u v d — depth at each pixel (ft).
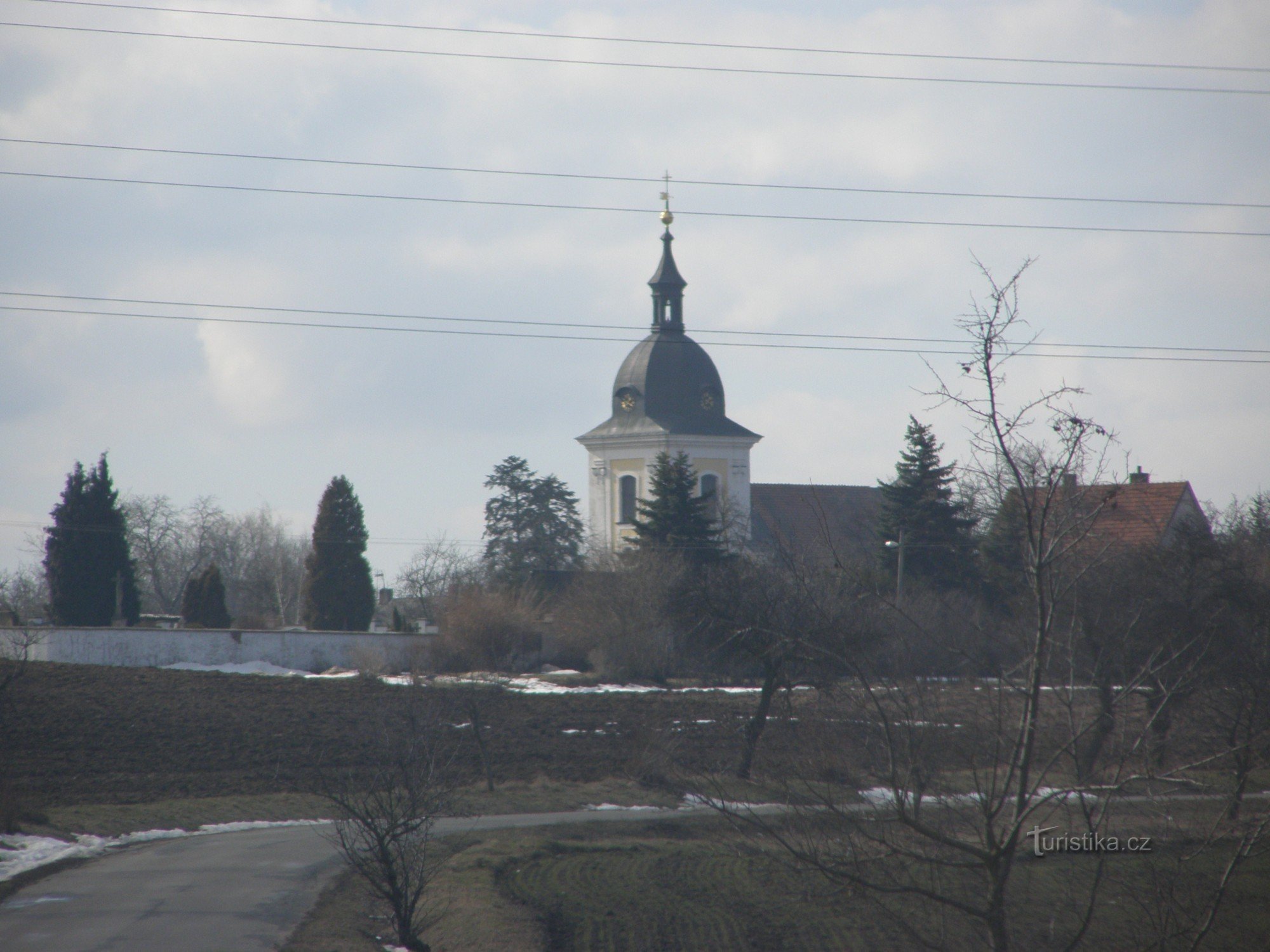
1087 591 211.41
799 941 270.67
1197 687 192.95
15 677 545.85
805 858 168.76
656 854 362.74
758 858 344.49
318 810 430.20
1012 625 193.98
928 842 175.83
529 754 530.68
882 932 268.00
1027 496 158.71
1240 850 184.03
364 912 269.85
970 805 171.12
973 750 168.14
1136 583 288.51
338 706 595.88
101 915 252.21
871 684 181.06
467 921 274.57
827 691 191.42
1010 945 194.18
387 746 337.11
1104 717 166.71
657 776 483.92
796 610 211.20
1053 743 172.65
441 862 317.83
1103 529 203.41
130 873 305.12
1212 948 246.06
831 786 180.86
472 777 494.59
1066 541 167.12
